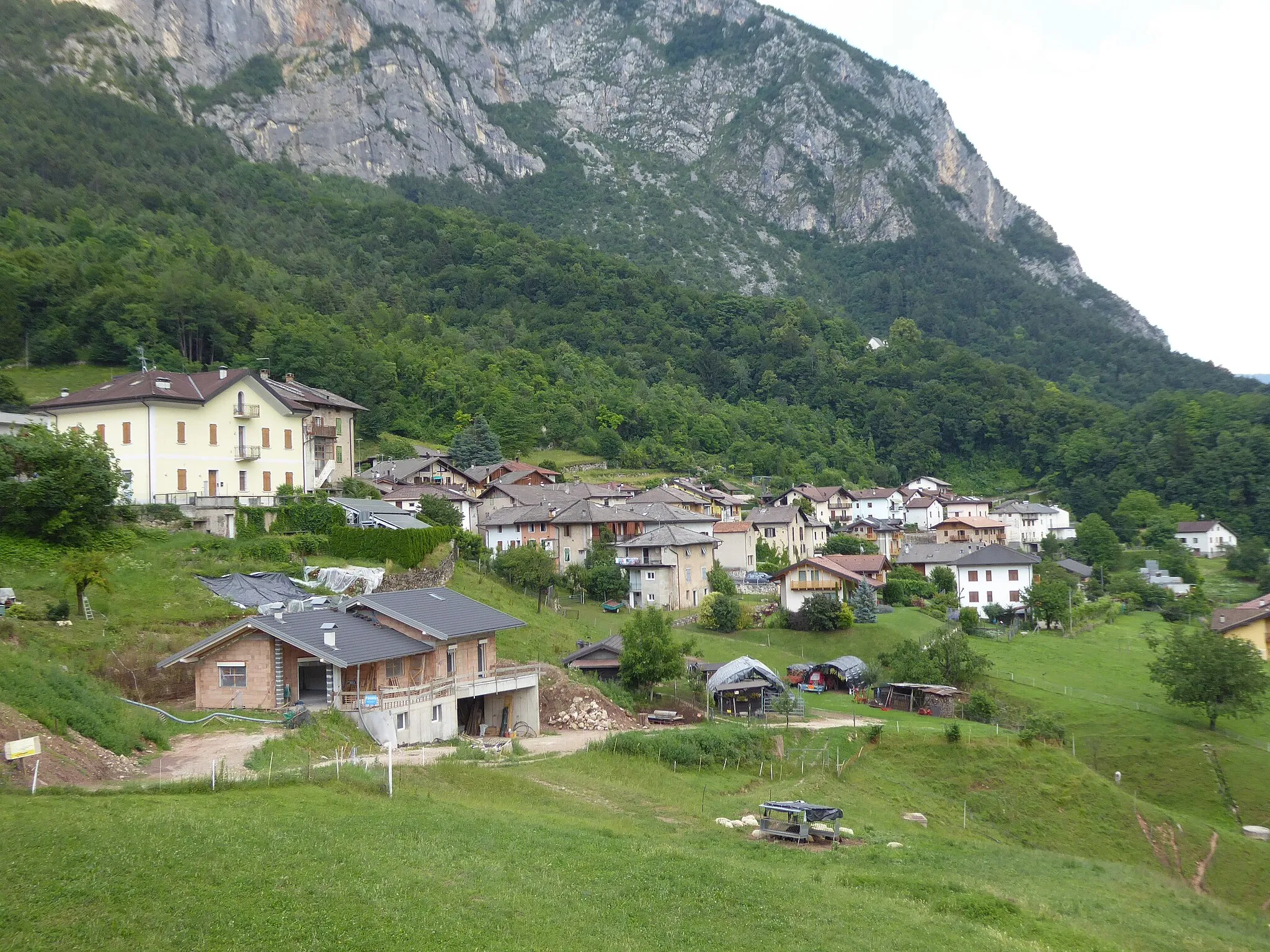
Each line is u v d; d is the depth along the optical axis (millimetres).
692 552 100062
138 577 54469
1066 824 53969
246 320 157875
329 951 19750
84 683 38719
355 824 27406
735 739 52312
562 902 24672
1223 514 183125
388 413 162250
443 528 76250
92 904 19656
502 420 168000
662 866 28828
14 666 35000
